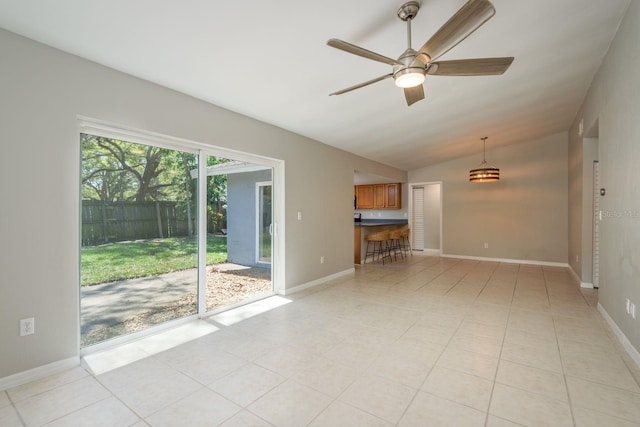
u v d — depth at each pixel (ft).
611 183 10.03
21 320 6.92
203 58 8.16
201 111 10.57
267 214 13.87
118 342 8.95
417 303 12.88
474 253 24.50
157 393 6.58
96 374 7.34
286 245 14.25
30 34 6.86
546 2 7.45
